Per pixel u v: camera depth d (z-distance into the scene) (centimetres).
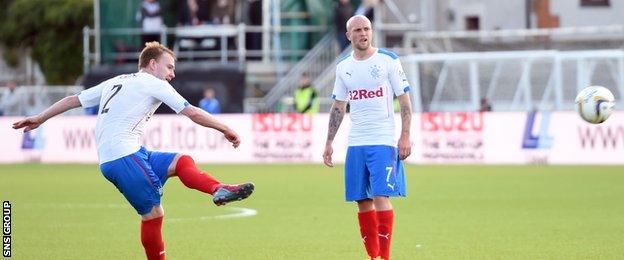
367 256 3788
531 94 9819
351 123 3453
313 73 10475
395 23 11138
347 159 3453
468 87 9906
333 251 3953
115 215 5247
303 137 9231
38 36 14625
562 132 8538
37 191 6669
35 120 3219
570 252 3853
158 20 10800
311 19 10831
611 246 3997
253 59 11050
